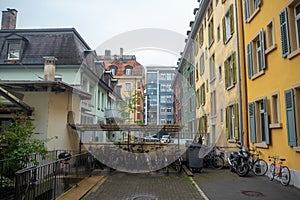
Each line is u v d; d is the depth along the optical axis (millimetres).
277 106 9336
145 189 7602
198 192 7176
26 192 4602
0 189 6574
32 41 20953
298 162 7762
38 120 10891
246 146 11711
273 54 9391
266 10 9930
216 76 15375
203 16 18906
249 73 11438
